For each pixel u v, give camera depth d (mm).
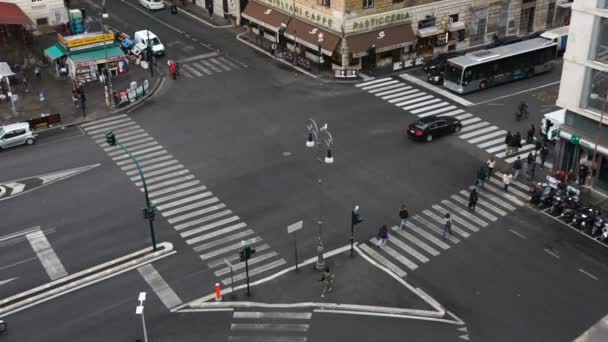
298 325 31812
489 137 50062
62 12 71625
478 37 69500
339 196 42375
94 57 61156
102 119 54125
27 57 65625
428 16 64875
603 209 40781
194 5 82438
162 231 39281
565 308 32656
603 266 35812
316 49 62469
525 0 70875
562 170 44125
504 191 43000
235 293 34125
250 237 38531
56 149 49344
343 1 59156
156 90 59469
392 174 44906
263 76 62188
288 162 46594
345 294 33906
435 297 33594
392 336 30922
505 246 37594
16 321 32438
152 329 31734
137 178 45031
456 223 39719
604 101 39688
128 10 80500
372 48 61375
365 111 54656
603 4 37875
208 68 64062
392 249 37438
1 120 53438
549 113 49750
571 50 40156
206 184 44062
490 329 31344
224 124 52688
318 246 35156
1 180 45062
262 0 70562
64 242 38438
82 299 33875
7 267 36375
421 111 54625
